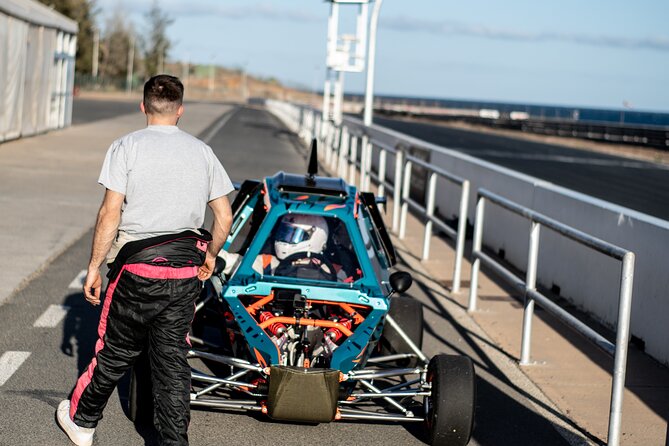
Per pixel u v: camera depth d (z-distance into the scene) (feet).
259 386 18.72
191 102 302.66
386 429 20.36
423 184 60.85
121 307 15.55
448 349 27.89
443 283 38.40
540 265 38.99
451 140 150.51
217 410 20.71
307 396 17.24
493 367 26.43
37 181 58.54
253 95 602.85
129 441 18.34
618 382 19.85
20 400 20.38
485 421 21.72
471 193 50.21
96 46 356.18
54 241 39.75
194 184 15.89
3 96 79.97
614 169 110.63
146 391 18.93
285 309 20.54
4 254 36.27
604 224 32.55
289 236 20.81
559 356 27.94
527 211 27.53
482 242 48.21
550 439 20.77
